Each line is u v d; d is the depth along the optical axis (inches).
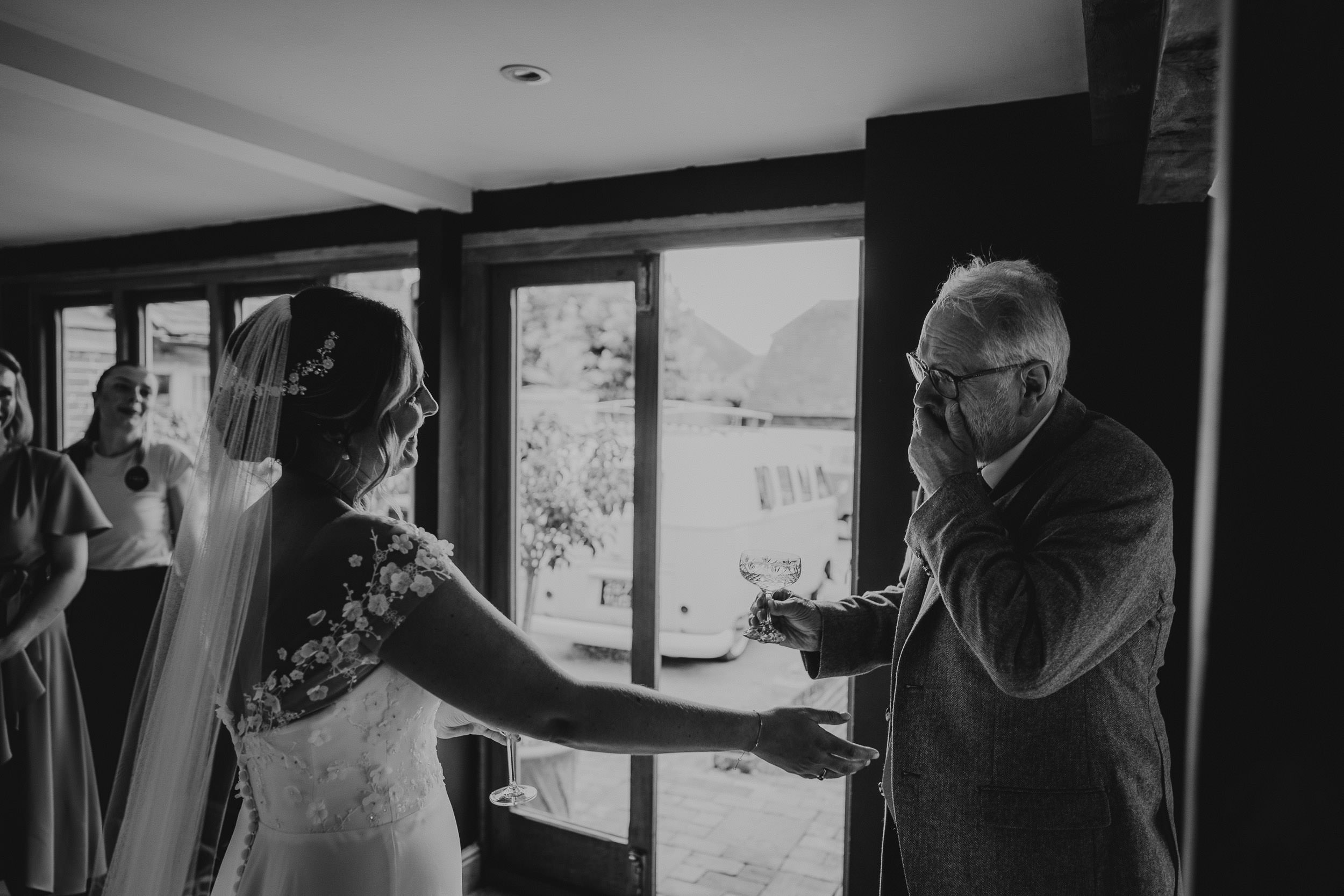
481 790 130.3
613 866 121.8
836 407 450.0
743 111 92.4
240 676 47.3
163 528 141.9
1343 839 13.9
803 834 148.7
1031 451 52.4
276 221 150.3
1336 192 13.6
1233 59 14.4
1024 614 45.1
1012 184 87.7
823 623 63.9
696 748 48.4
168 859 50.2
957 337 50.2
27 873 110.0
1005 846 49.6
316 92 89.0
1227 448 14.4
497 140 103.8
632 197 116.9
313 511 47.4
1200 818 15.0
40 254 183.6
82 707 117.3
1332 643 13.9
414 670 44.4
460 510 131.0
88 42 77.4
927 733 52.4
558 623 130.7
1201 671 14.9
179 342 169.9
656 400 118.3
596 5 68.7
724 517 201.2
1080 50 75.3
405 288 160.4
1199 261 81.3
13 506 107.3
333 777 46.8
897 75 81.9
